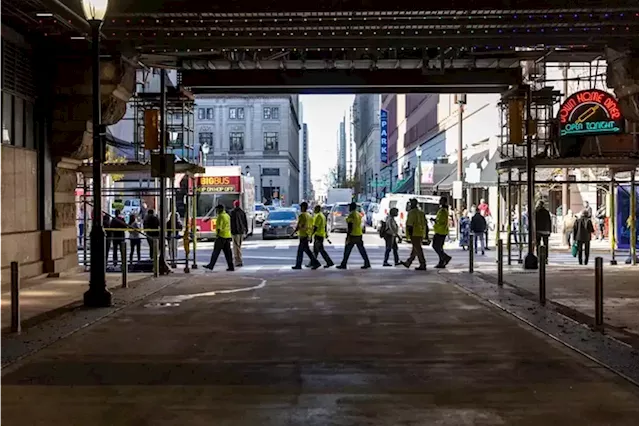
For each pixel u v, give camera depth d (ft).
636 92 57.62
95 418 20.21
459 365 26.71
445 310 40.70
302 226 68.49
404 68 66.54
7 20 49.96
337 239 125.18
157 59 62.08
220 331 34.22
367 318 37.99
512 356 28.25
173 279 57.82
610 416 20.20
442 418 20.07
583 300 43.98
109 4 44.29
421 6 44.55
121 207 85.66
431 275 61.31
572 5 44.52
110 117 59.82
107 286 52.19
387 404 21.50
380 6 44.42
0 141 50.96
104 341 31.68
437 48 61.21
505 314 39.04
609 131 65.98
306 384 24.02
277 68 66.64
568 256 83.35
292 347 30.27
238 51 61.87
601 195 118.01
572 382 24.06
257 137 375.04
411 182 196.34
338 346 30.45
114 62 57.36
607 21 47.98
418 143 247.91
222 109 375.25
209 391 23.12
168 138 64.90
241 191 124.77
